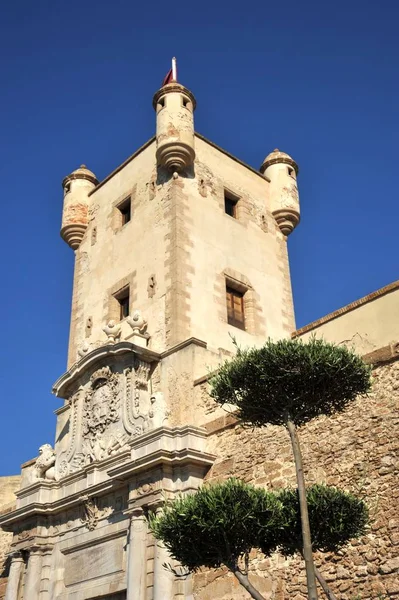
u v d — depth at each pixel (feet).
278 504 36.19
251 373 36.73
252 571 52.01
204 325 73.15
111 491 65.46
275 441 55.47
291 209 91.81
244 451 57.72
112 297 82.17
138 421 66.44
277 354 35.86
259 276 84.12
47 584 70.28
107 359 73.05
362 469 47.88
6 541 88.28
